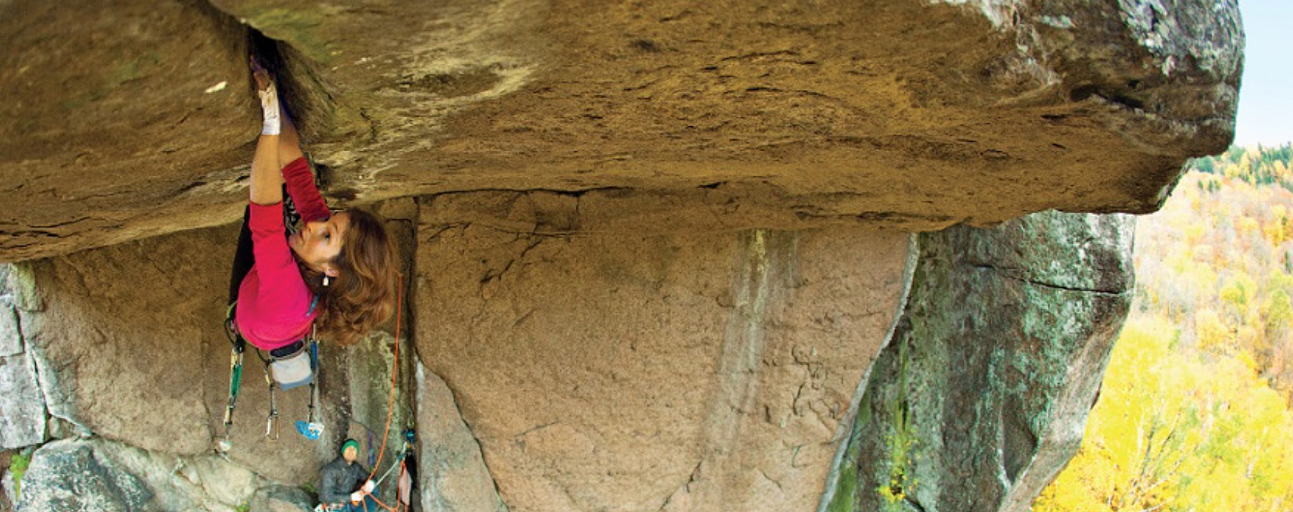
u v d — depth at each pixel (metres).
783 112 2.52
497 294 4.68
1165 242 56.56
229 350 4.78
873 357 5.68
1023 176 3.43
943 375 6.15
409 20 1.69
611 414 5.21
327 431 5.14
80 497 4.68
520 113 2.45
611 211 4.49
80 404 4.54
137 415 4.68
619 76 2.15
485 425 5.01
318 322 2.63
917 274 6.25
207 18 1.66
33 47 1.55
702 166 3.44
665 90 2.28
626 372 5.11
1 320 4.43
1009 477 5.80
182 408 4.77
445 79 2.07
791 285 5.21
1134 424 18.81
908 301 6.30
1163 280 46.28
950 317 6.09
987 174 3.43
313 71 2.01
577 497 5.39
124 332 4.52
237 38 1.80
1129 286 5.52
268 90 2.07
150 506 4.86
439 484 5.04
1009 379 5.78
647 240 4.80
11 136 1.86
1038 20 2.08
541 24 1.79
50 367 4.45
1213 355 39.38
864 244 5.25
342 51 1.82
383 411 5.19
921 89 2.31
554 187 4.31
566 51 1.95
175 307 4.57
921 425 6.26
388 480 5.27
